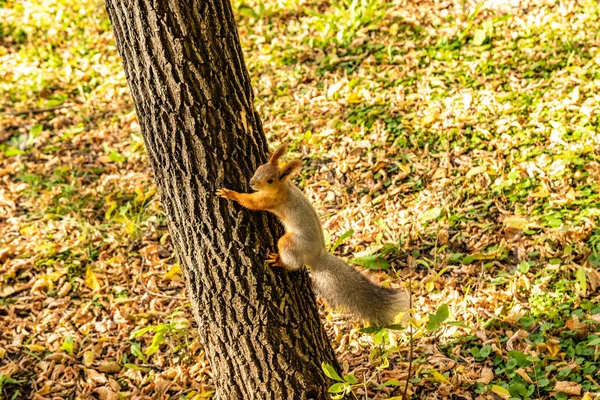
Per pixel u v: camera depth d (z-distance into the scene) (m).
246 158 5.63
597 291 7.42
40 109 12.91
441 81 11.12
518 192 8.92
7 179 11.45
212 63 5.34
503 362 6.91
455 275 8.13
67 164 11.55
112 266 9.37
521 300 7.56
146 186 10.77
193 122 5.38
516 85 10.66
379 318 6.21
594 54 10.86
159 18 5.15
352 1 13.04
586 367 6.59
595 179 8.73
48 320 8.67
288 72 12.38
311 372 6.02
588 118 9.59
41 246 9.84
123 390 7.64
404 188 9.49
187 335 8.02
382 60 12.01
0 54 14.66
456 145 9.88
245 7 14.36
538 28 11.69
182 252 5.89
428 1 13.13
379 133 10.45
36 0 15.86
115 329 8.46
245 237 5.64
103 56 14.15
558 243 8.09
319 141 10.60
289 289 5.86
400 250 8.61
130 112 12.52
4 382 7.78
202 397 7.03
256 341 5.89
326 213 9.51
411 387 6.85
